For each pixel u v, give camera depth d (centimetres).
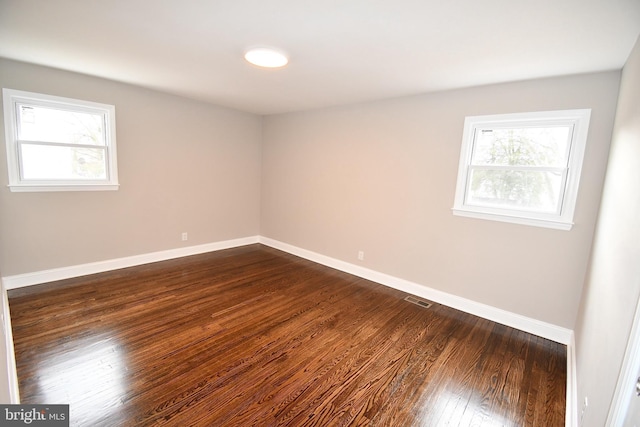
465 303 315
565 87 248
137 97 373
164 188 416
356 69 260
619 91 222
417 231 347
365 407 180
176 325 261
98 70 308
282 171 499
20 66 292
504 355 240
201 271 394
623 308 116
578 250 251
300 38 206
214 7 171
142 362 210
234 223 512
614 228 161
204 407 174
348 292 351
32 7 177
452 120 310
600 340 146
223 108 465
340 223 425
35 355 211
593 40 183
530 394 198
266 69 272
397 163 357
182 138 425
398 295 349
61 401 172
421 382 204
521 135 278
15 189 303
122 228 384
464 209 308
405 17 171
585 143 242
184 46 229
